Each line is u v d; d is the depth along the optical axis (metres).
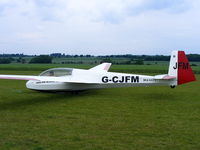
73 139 6.23
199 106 10.38
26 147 5.72
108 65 17.28
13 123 7.68
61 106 10.31
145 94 13.96
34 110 9.55
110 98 12.40
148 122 7.80
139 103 11.03
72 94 13.68
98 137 6.38
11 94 13.61
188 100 11.90
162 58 104.44
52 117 8.43
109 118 8.29
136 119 8.17
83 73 13.27
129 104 10.79
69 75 13.19
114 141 6.10
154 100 11.89
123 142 6.04
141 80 12.49
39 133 6.69
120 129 7.06
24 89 15.80
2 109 9.77
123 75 12.80
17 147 5.72
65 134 6.60
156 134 6.62
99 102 11.24
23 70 38.41
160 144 5.92
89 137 6.37
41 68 43.06
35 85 13.01
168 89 16.38
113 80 12.91
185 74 11.77
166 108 9.96
